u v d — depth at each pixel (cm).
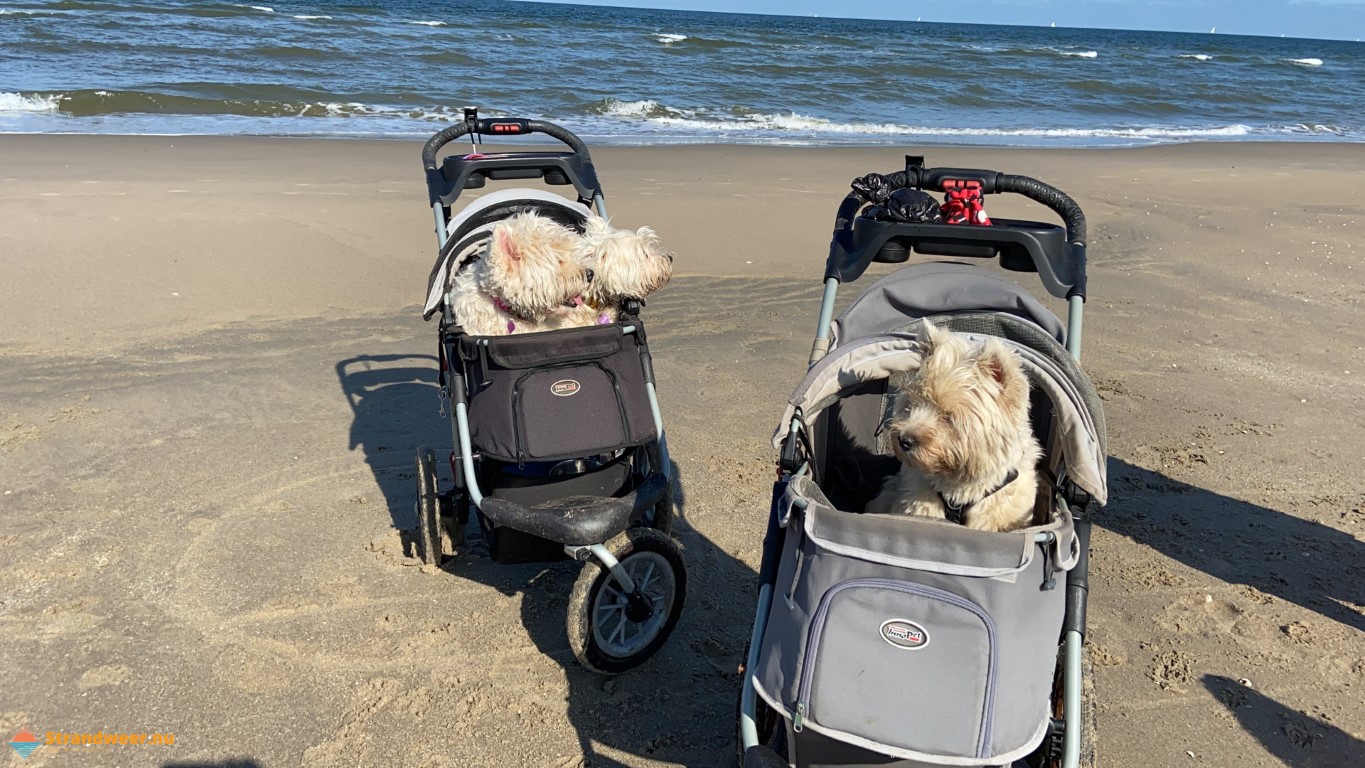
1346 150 2080
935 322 331
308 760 338
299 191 1151
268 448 569
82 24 2906
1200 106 3016
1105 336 805
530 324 410
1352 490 555
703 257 997
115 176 1159
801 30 7375
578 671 393
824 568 247
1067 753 251
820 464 344
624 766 343
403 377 680
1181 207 1298
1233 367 743
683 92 2500
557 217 480
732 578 465
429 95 2120
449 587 446
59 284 804
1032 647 240
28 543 458
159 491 514
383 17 4338
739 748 306
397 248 967
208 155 1347
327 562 459
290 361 698
